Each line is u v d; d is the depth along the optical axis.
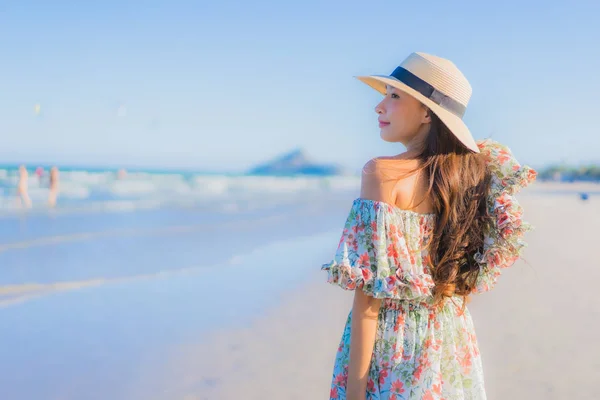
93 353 4.38
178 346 4.55
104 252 9.06
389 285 1.58
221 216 16.19
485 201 1.76
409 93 1.75
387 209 1.63
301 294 6.49
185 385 3.75
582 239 11.95
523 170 1.78
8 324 5.09
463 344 1.81
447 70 1.75
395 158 1.73
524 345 4.44
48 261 8.15
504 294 6.25
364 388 1.64
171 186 31.20
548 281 7.04
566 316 5.32
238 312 5.61
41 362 4.16
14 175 27.12
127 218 14.76
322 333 4.96
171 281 7.00
